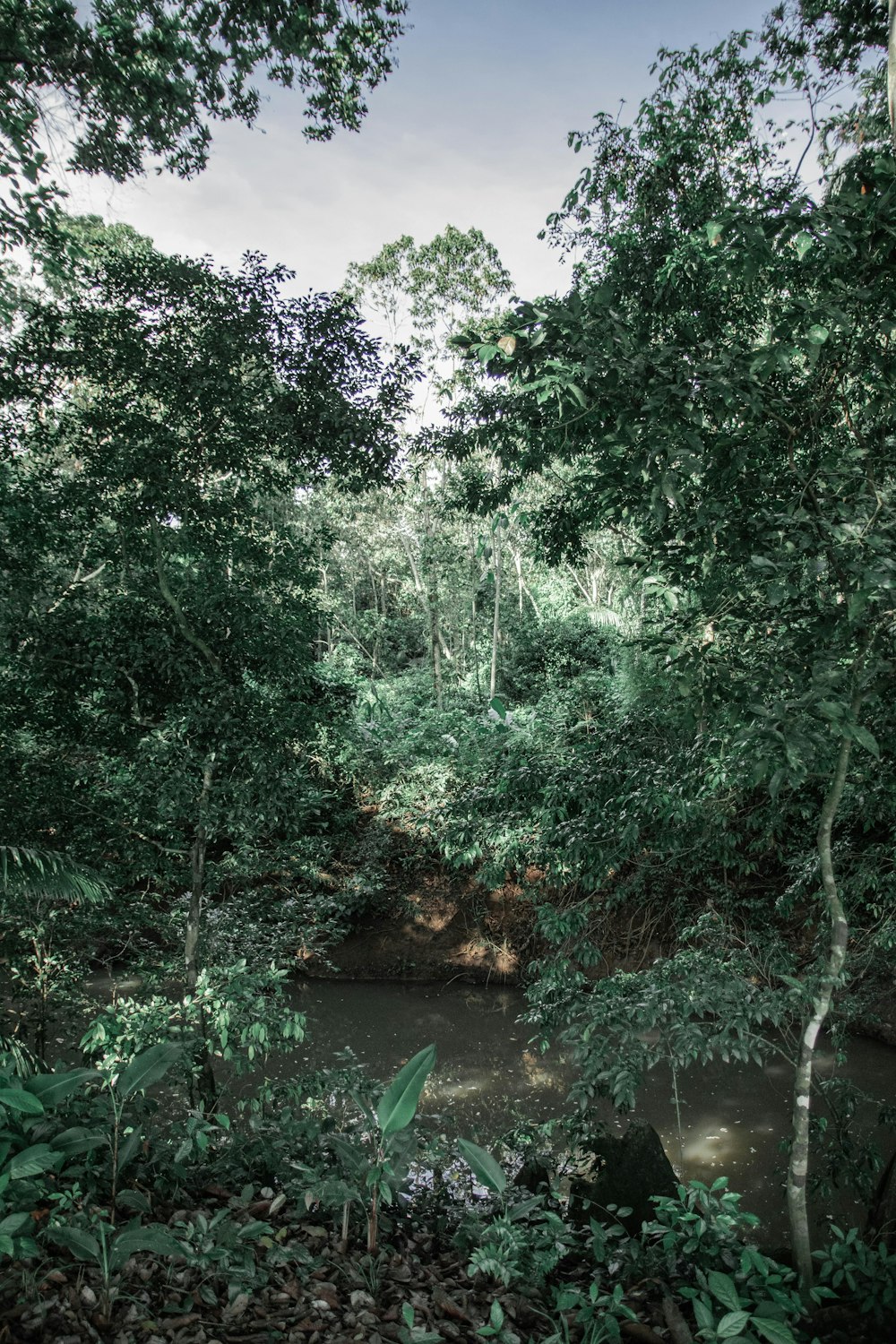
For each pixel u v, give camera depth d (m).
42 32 6.25
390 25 7.63
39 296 7.55
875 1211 4.82
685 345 3.35
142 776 6.80
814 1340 3.27
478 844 6.31
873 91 9.26
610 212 9.16
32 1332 2.72
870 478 3.38
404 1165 3.81
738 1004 4.04
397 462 7.47
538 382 3.13
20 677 6.69
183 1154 3.75
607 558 19.53
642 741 5.36
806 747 2.91
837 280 3.25
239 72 7.31
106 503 6.70
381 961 13.05
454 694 19.89
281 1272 3.39
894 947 5.24
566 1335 3.09
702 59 9.23
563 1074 9.43
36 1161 3.02
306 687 7.30
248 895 8.62
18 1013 7.48
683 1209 3.75
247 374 7.04
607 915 8.45
